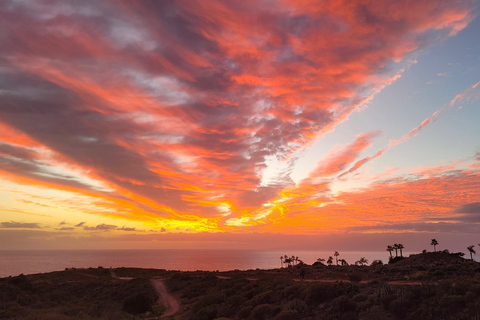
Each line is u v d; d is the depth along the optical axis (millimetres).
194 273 88375
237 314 29875
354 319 20938
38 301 56000
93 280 90750
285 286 35125
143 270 118375
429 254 81375
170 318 35219
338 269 75375
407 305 20234
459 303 18719
